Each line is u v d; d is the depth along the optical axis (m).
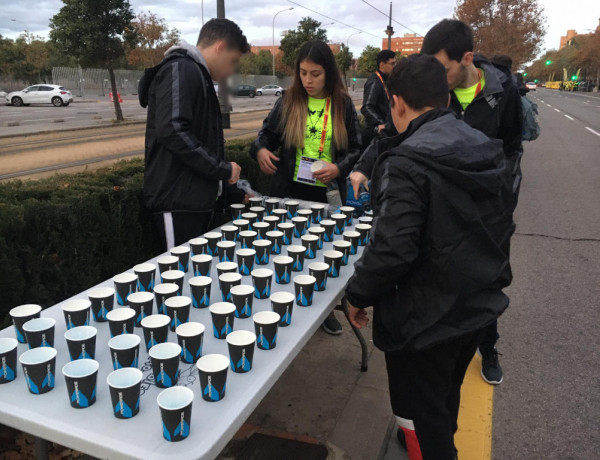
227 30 2.48
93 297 1.61
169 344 1.33
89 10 15.42
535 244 5.34
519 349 3.23
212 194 2.57
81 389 1.16
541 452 2.30
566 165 10.43
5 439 2.22
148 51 36.19
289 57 34.91
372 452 2.21
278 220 2.59
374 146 2.68
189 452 1.04
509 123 2.65
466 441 2.35
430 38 2.29
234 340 1.37
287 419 2.44
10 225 2.05
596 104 36.50
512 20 26.36
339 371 2.88
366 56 40.41
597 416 2.56
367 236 2.45
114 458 1.05
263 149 3.21
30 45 46.91
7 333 1.56
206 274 1.98
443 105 1.65
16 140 11.13
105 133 13.23
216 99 2.56
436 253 1.48
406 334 1.58
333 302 1.88
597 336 3.39
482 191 1.47
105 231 2.53
